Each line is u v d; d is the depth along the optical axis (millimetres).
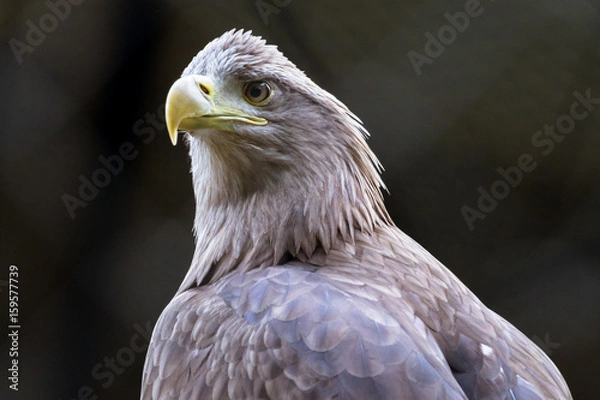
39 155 13727
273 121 7191
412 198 14117
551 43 13211
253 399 5891
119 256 14281
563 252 14219
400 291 6449
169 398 6406
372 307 6066
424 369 5594
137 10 13258
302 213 7105
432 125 13602
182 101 7145
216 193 7461
